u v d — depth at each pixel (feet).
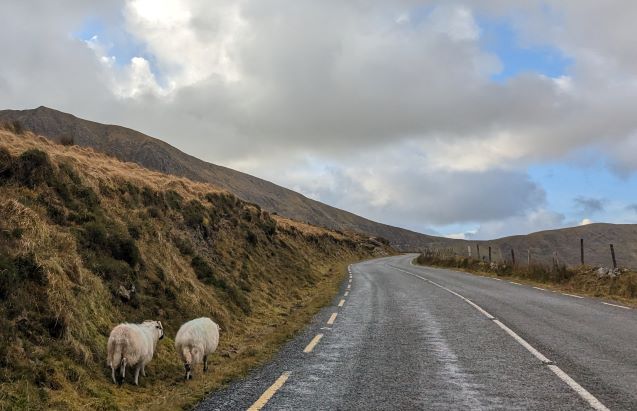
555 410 20.71
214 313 49.37
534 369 27.91
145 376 30.40
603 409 20.75
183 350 30.42
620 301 62.49
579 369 27.71
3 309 25.76
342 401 22.57
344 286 91.04
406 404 21.91
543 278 94.07
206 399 23.75
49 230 35.29
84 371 26.63
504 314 50.62
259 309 63.62
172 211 67.41
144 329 30.35
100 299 34.91
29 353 24.81
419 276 112.88
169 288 45.75
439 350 33.88
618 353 31.86
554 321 45.62
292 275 98.27
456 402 22.07
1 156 40.63
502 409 20.97
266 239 108.17
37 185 41.93
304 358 32.55
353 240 326.44
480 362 30.01
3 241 29.91
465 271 135.03
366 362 30.73
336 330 43.73
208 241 73.20
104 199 52.11
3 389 21.40
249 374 28.66
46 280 29.50
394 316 51.24
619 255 562.25
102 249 41.27
